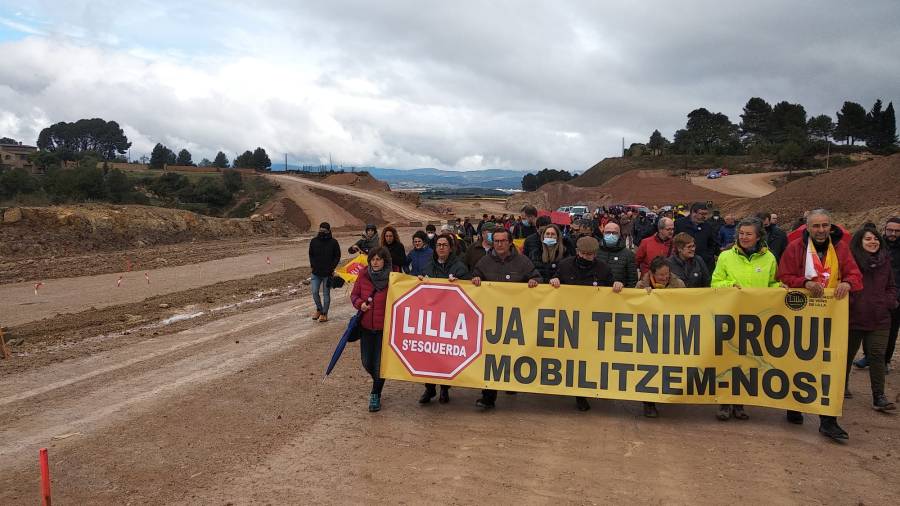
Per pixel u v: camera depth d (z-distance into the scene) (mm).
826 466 5184
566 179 176000
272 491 4812
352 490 4809
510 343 6523
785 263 6125
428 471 5145
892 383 7633
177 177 82062
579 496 4656
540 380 6461
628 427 6176
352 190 98688
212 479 5039
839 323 5844
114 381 7969
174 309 13797
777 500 4574
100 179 52125
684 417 6484
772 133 140500
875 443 5699
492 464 5273
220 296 15711
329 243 11844
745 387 6070
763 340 6027
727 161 123438
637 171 114312
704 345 6141
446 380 6621
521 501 4586
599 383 6344
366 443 5793
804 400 5891
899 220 7184
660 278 6453
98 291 17062
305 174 128375
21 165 102562
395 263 9461
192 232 38281
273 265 24328
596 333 6371
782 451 5512
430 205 98188
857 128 121125
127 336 10867
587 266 6566
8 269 21875
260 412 6723
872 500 4578
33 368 8641
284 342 10234
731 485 4824
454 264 6953
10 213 28672
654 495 4664
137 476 5117
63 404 7047
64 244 28766
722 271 6422
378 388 6730
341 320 12227
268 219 47500
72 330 11531
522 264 6773
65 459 5477
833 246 6016
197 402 7074
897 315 7465
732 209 55000
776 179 94562
